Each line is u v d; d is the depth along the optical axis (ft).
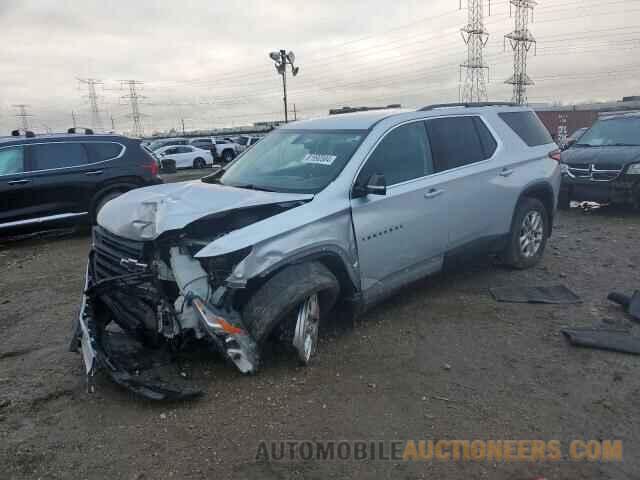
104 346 12.70
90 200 31.24
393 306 17.53
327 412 11.51
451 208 17.22
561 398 12.02
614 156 31.96
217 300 12.00
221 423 11.16
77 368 13.71
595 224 30.42
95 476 9.65
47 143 30.37
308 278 12.73
